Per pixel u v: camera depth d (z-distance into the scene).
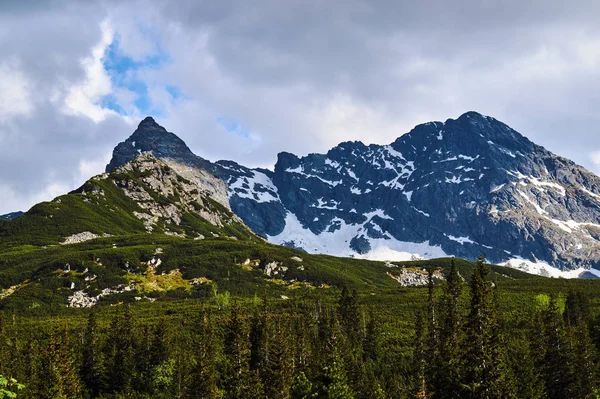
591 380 93.62
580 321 136.25
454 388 81.50
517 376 87.62
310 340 134.88
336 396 96.75
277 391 98.00
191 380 109.38
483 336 80.62
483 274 89.12
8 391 31.89
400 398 100.44
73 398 115.31
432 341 109.38
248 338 124.19
